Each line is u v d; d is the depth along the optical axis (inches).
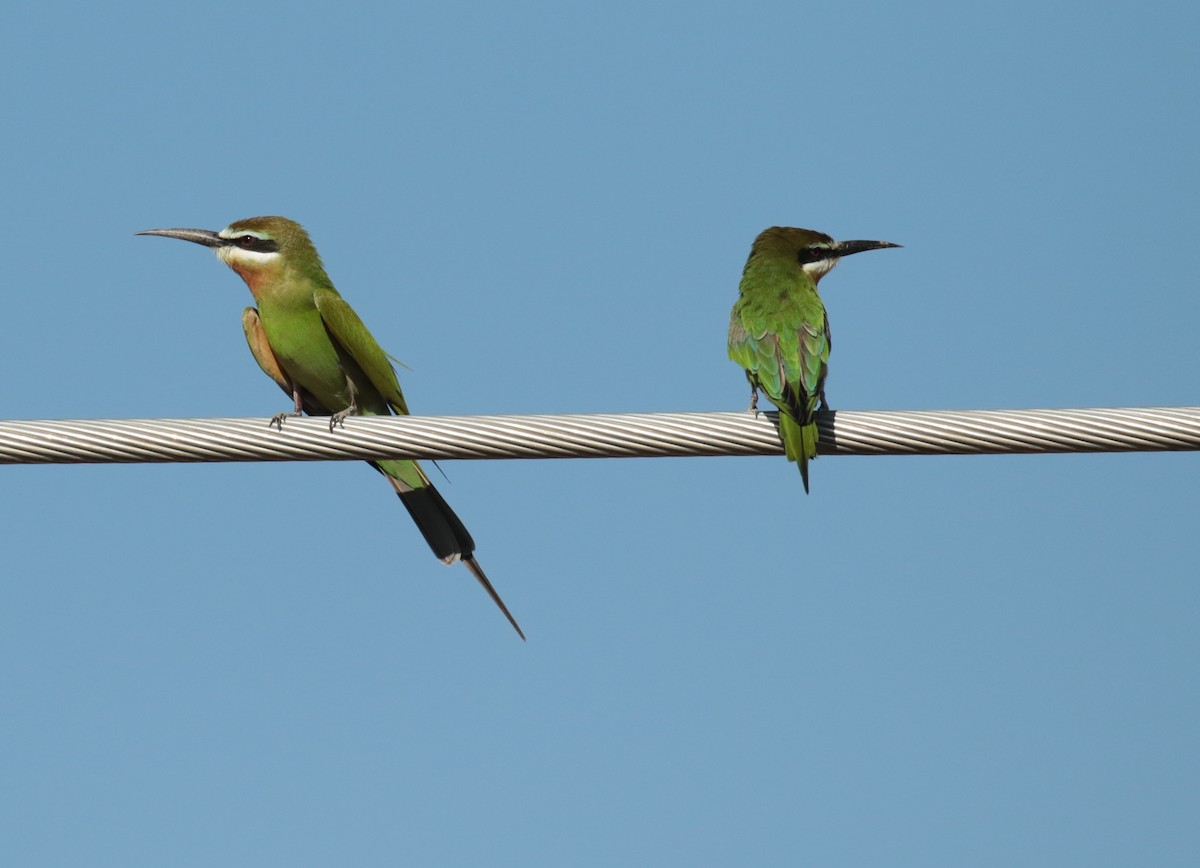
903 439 462.3
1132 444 450.3
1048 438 454.0
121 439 462.0
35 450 460.1
